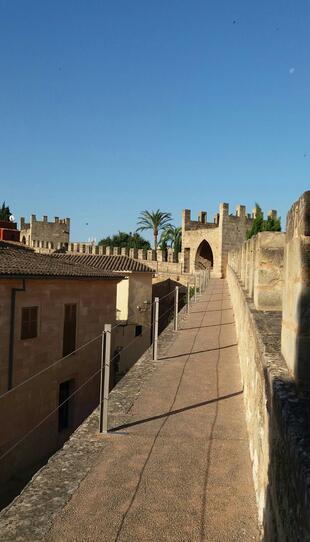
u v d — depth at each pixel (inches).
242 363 331.6
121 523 160.7
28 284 669.9
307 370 133.9
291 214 155.1
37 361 695.1
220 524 161.8
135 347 1307.8
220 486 187.6
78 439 235.6
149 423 257.8
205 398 301.7
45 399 715.4
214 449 223.0
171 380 343.6
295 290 143.0
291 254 153.6
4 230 2059.5
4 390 628.1
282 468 117.3
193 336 526.0
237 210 1971.0
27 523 159.6
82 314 817.5
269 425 146.7
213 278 1892.2
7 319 631.8
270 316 256.7
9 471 629.0
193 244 2064.5
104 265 1316.4
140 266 1370.6
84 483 188.5
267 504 145.5
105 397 246.2
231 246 1932.8
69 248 2367.1
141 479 192.9
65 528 157.3
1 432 614.2
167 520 163.3
